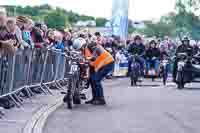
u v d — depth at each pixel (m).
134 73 20.70
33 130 9.09
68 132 9.16
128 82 22.77
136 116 11.31
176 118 11.13
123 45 27.25
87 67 13.15
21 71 12.24
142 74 22.75
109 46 25.34
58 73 16.45
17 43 12.06
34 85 13.67
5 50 10.70
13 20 11.71
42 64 14.22
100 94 13.27
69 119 10.66
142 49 21.97
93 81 13.22
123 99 14.78
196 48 24.94
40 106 12.22
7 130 8.99
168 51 29.33
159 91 18.17
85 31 18.77
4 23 11.55
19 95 12.58
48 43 16.16
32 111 11.34
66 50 17.00
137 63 20.91
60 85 16.55
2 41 10.72
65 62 17.05
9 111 11.16
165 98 15.44
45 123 9.99
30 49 12.88
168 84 22.28
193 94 17.27
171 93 17.45
